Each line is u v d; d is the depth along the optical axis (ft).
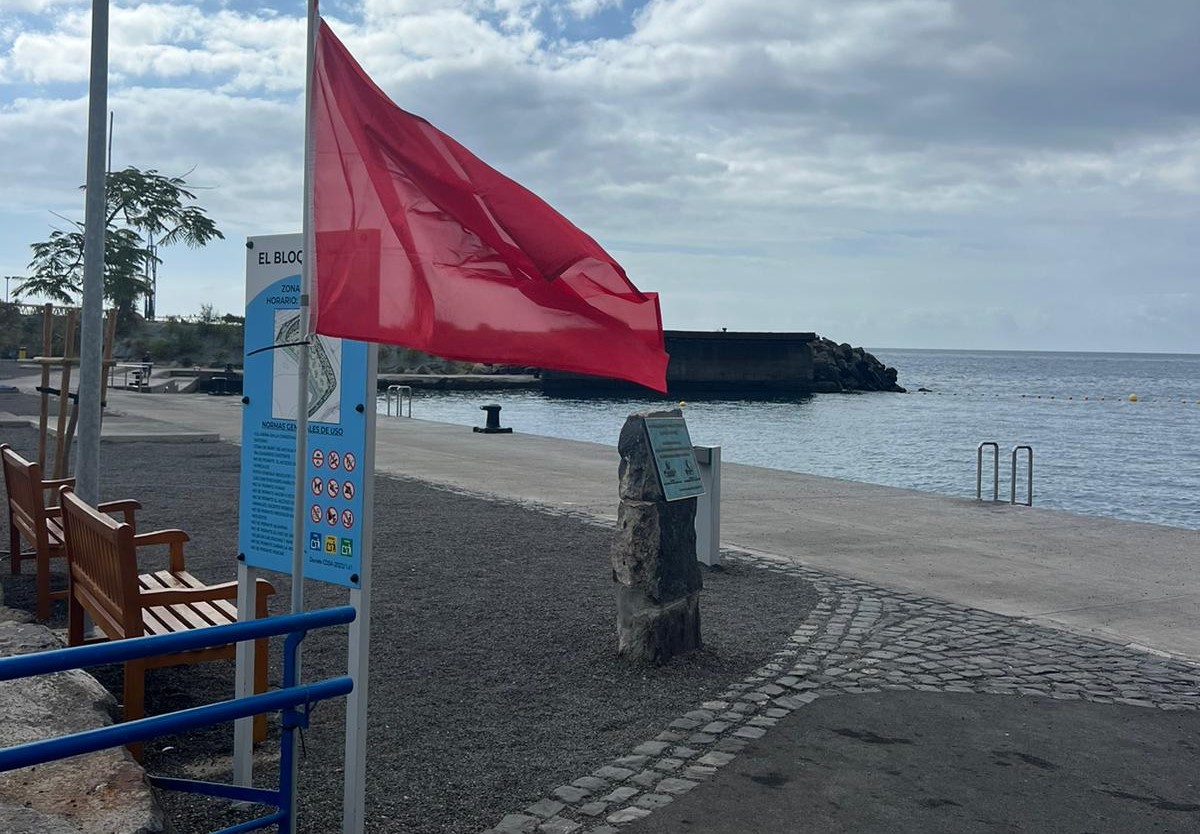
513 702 20.70
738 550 37.50
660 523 23.08
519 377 284.61
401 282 13.85
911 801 16.57
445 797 16.17
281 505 15.46
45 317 35.19
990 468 115.55
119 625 17.11
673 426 24.18
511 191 14.28
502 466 62.75
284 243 15.37
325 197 13.83
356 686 14.33
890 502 50.39
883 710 20.83
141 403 120.37
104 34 24.54
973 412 240.73
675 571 23.52
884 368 362.74
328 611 12.12
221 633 11.18
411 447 73.72
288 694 11.89
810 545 38.96
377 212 13.89
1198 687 22.85
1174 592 31.99
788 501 50.26
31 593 28.43
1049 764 18.30
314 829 14.94
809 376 317.22
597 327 14.58
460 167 14.21
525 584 31.04
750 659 24.03
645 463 23.16
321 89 13.97
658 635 23.09
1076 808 16.52
